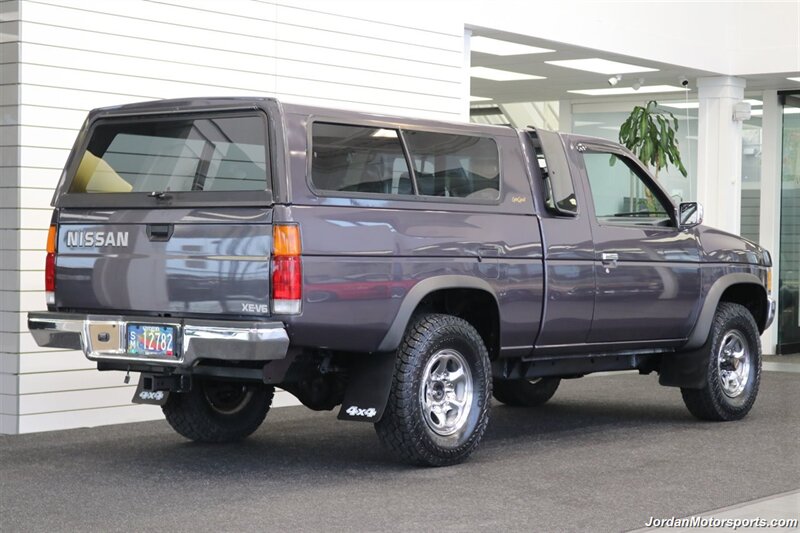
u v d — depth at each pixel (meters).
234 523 5.18
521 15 11.14
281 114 5.90
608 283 7.53
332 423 8.36
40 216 7.70
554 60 12.69
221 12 8.86
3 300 7.67
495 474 6.39
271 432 7.91
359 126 6.23
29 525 5.14
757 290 8.89
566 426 8.29
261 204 5.80
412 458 6.45
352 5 9.87
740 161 13.90
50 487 5.97
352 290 5.99
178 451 7.08
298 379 6.34
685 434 7.90
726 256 8.49
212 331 5.79
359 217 6.07
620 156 7.86
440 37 10.61
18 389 7.62
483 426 6.74
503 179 7.00
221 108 6.08
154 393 6.63
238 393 7.40
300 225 5.79
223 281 5.87
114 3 8.13
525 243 6.99
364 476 6.31
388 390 6.30
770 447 7.36
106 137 6.50
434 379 6.53
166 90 8.49
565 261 7.24
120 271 6.22
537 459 6.89
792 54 13.27
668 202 8.16
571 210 7.28
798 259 15.03
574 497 5.79
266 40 9.20
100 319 6.17
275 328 5.70
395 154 6.40
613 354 7.82
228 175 5.98
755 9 13.49
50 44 7.75
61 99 7.82
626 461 6.83
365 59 9.98
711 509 5.54
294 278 5.73
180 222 6.02
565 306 7.24
